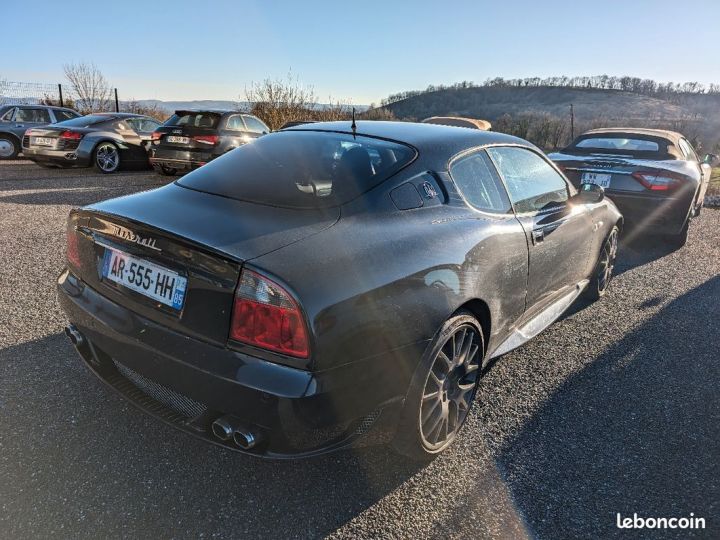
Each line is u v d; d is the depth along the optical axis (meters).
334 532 1.96
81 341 2.31
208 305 1.79
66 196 7.92
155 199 2.28
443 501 2.15
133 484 2.11
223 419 1.81
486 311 2.56
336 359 1.78
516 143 3.29
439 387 2.29
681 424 2.79
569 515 2.12
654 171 5.80
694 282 5.19
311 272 1.77
